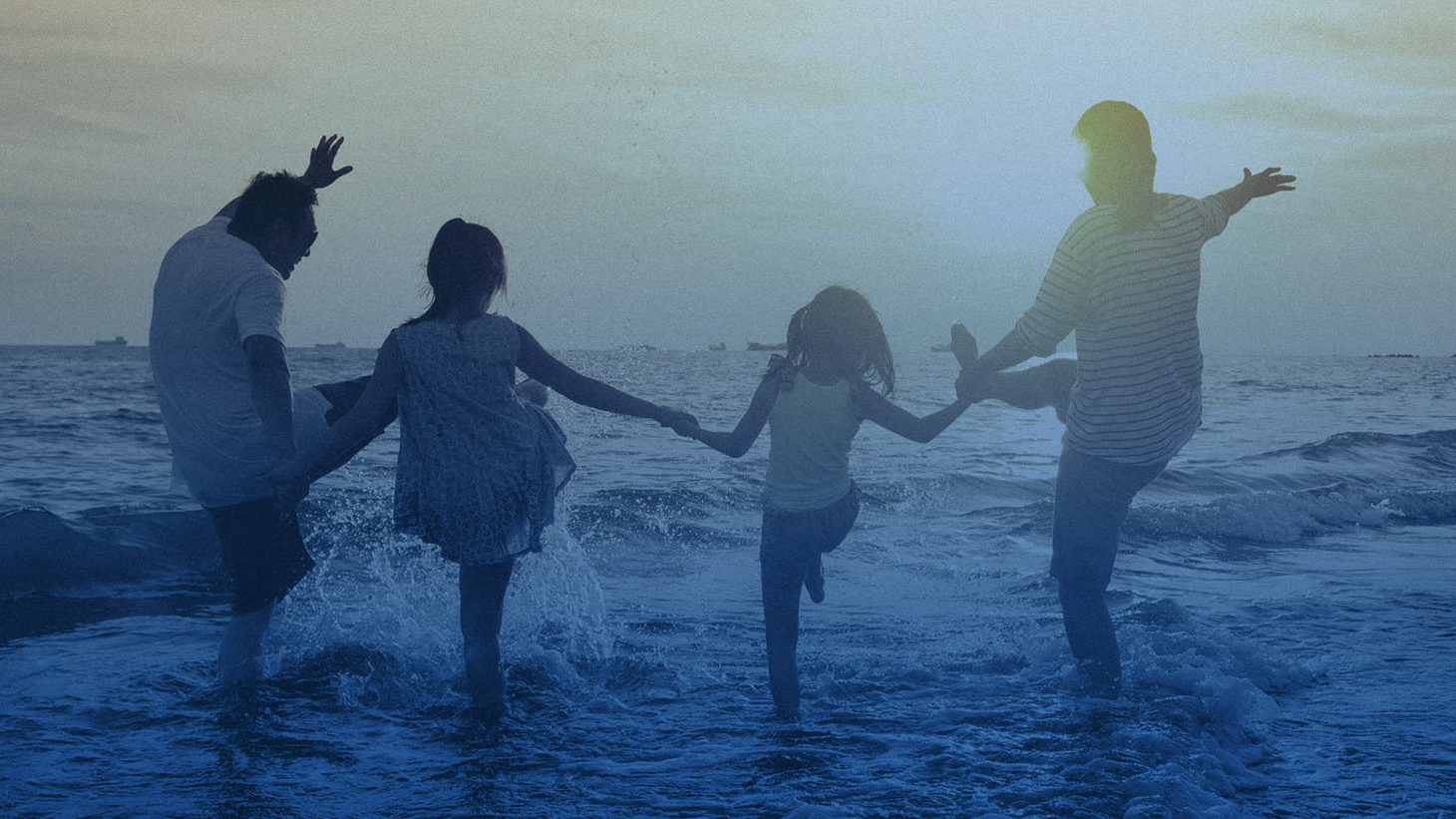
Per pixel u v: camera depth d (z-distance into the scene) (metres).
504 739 3.14
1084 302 3.34
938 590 5.90
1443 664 4.14
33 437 14.78
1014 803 2.52
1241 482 11.71
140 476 10.60
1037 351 3.43
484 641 3.46
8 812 2.47
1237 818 2.43
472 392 3.34
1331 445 14.70
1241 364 128.62
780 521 3.39
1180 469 12.17
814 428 3.37
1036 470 12.45
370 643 4.25
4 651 4.22
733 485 10.21
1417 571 6.86
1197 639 4.20
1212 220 3.44
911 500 9.72
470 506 3.30
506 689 3.71
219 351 3.60
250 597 3.75
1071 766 2.78
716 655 4.32
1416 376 71.75
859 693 3.67
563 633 4.59
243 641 3.74
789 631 3.46
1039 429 19.02
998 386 3.61
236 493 3.64
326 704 3.52
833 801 2.56
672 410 3.57
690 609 5.33
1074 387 3.51
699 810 2.51
